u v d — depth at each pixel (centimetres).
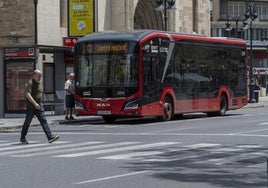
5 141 2273
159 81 3119
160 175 1361
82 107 3066
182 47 3319
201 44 3491
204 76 3519
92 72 3050
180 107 3300
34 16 3784
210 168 1474
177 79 3272
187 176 1347
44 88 3994
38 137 2422
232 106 3831
